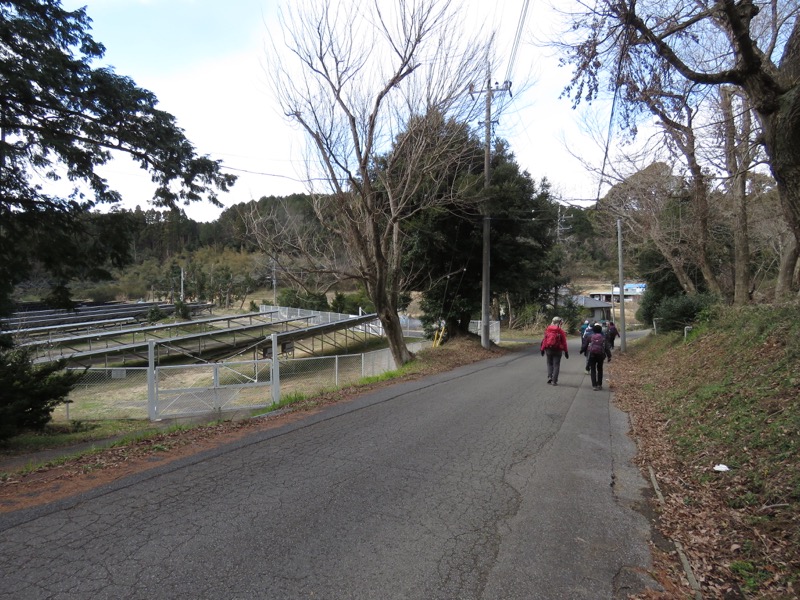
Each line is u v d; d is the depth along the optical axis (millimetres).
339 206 15289
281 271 15883
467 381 13141
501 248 23750
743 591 3402
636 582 3480
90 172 12383
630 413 9508
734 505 4684
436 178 19156
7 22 10008
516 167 23547
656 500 5023
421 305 26609
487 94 15844
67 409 15578
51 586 3182
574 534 4199
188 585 3225
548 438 7320
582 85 7656
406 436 7188
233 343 35125
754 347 10180
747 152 11352
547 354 12922
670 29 6664
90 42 11711
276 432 7375
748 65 5543
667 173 19141
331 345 37844
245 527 4102
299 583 3287
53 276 13156
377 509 4551
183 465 5738
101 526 4090
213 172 13852
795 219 5207
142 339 34500
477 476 5543
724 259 24406
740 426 6457
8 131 11211
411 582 3354
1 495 4816
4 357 12680
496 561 3686
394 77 14398
